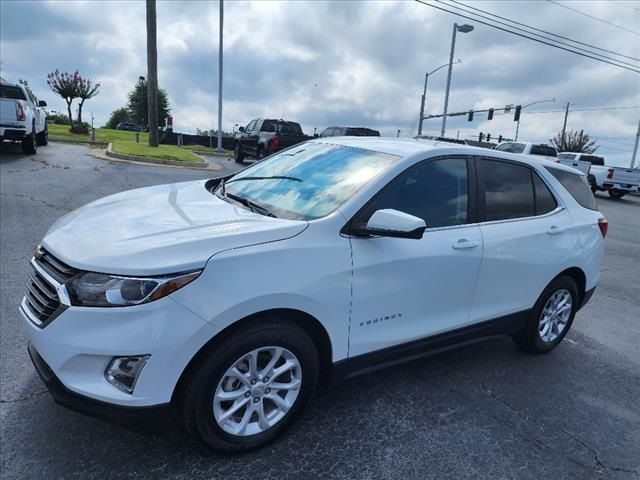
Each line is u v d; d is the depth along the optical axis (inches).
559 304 176.4
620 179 933.2
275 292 101.3
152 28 720.3
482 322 149.7
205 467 104.4
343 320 115.0
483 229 144.6
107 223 112.4
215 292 95.6
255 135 764.0
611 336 201.9
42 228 267.9
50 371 98.0
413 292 127.1
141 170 523.5
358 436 119.2
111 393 92.4
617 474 115.0
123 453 106.7
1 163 460.1
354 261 114.2
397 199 126.3
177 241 99.1
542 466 114.9
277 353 108.0
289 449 112.6
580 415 138.3
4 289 184.7
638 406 146.5
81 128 1088.8
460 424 127.8
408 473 108.1
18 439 108.3
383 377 149.3
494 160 153.6
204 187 153.9
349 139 159.0
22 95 532.1
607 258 363.6
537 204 165.2
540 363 169.8
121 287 91.5
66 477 98.9
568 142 2245.3
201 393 99.1
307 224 111.5
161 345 91.9
